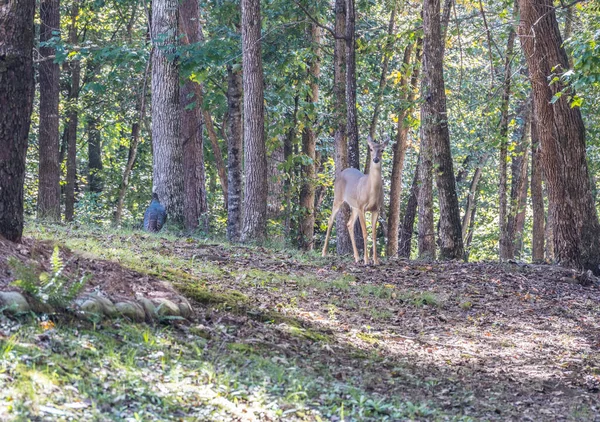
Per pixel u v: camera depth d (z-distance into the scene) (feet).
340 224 72.23
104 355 21.38
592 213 58.03
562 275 54.39
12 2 28.17
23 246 27.94
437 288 46.83
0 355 18.78
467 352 34.04
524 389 28.96
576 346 37.29
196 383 21.52
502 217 77.00
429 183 66.49
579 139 57.77
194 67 67.31
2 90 28.04
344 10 74.74
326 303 39.09
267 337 29.12
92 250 39.09
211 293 32.83
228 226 69.87
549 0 56.44
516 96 70.18
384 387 26.40
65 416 16.94
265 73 79.66
